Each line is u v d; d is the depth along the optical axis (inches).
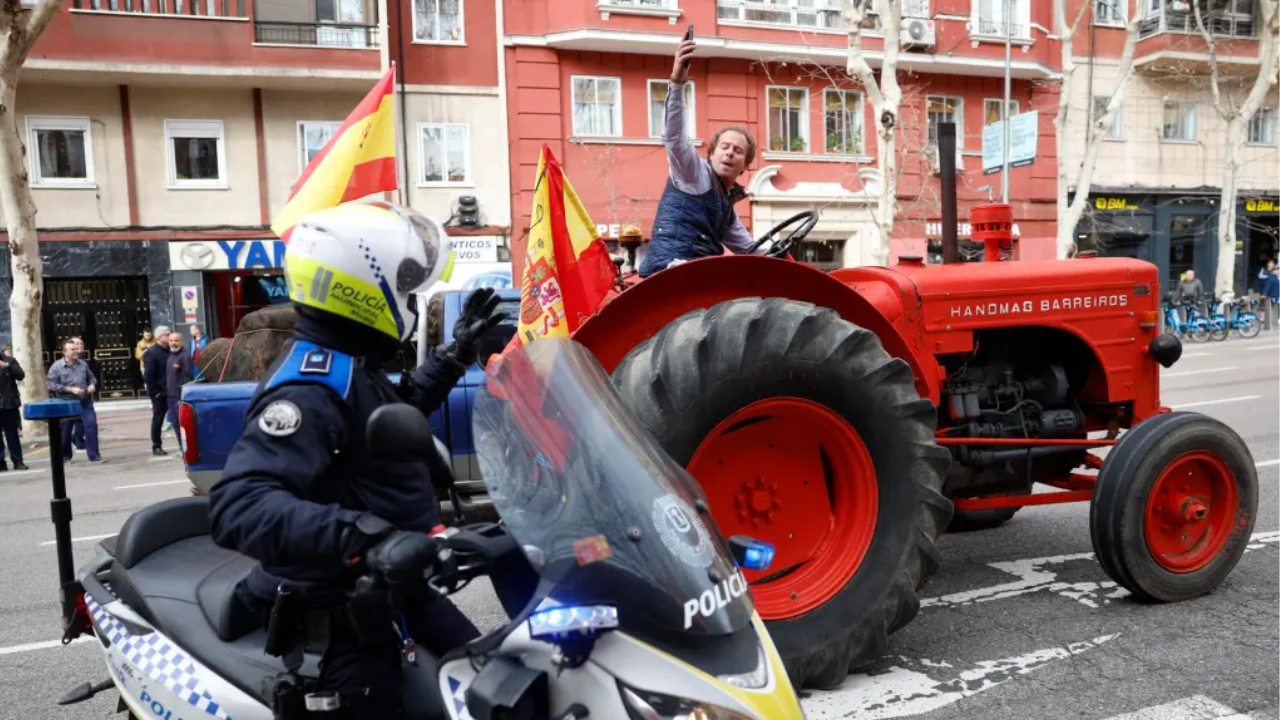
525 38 769.6
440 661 76.3
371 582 66.9
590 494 71.1
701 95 820.0
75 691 102.3
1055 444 176.7
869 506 136.3
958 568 194.1
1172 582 164.1
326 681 77.5
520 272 785.6
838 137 861.8
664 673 65.1
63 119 696.4
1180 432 162.9
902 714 128.1
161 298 724.7
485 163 778.8
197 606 90.0
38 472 436.8
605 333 136.4
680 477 80.4
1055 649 148.6
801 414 132.2
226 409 225.0
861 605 133.2
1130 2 972.6
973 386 182.5
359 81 735.7
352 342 77.9
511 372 76.9
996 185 919.7
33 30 511.5
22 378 449.4
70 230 699.4
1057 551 204.1
